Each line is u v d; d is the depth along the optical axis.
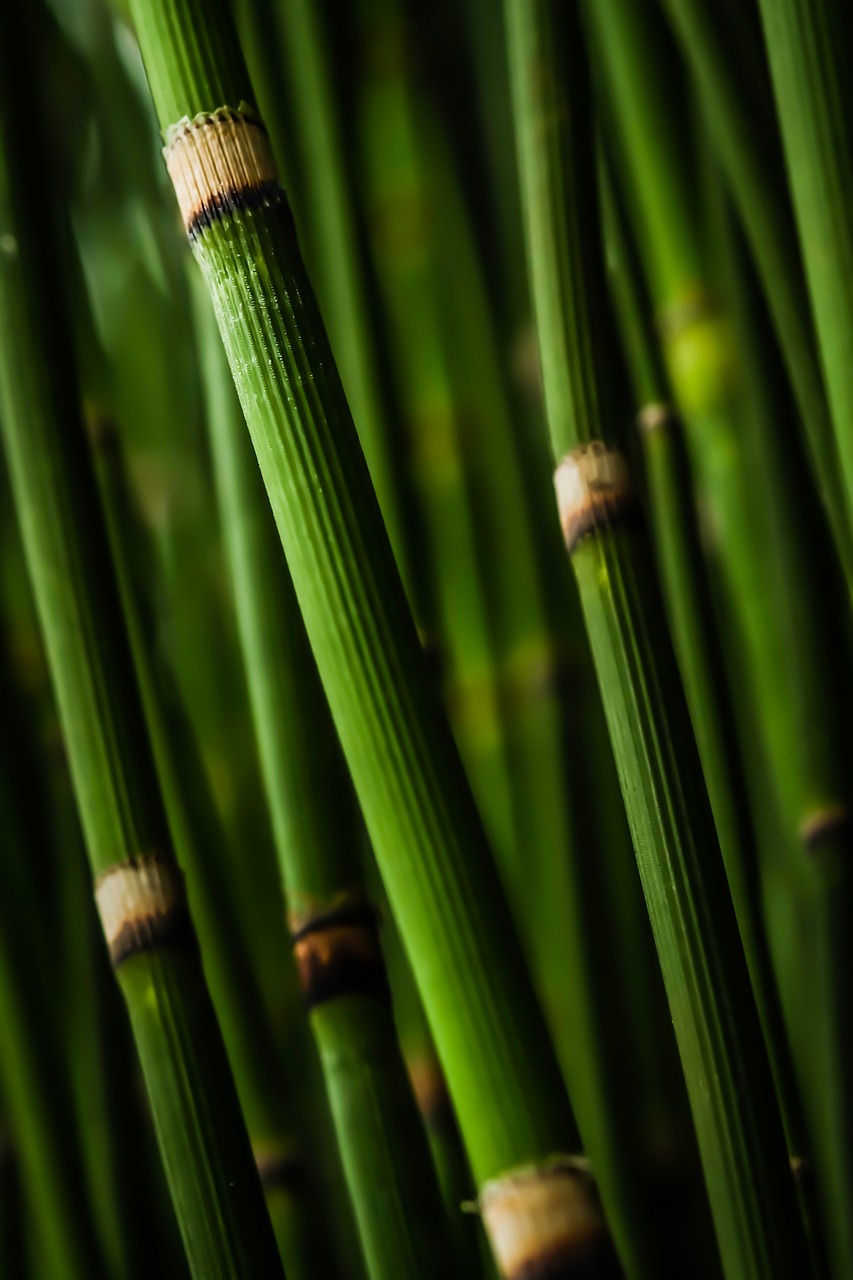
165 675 0.42
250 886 0.41
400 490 0.41
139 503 0.43
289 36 0.42
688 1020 0.30
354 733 0.29
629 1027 0.39
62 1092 0.40
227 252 0.29
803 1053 0.39
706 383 0.41
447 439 0.43
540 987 0.40
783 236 0.36
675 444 0.39
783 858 0.40
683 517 0.38
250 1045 0.39
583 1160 0.28
